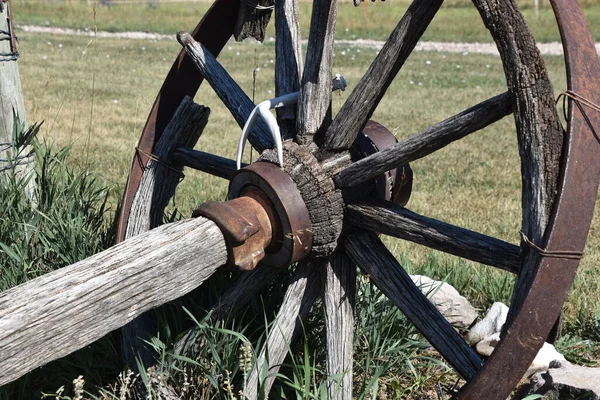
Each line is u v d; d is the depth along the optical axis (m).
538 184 2.44
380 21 23.59
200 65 3.55
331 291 3.06
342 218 2.97
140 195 3.60
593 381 3.12
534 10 24.17
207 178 6.70
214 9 3.59
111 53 16.61
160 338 3.31
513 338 2.41
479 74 14.77
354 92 2.89
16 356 2.28
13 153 4.25
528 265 2.44
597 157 2.40
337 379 2.94
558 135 2.45
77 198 4.15
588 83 2.42
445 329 2.85
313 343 3.39
